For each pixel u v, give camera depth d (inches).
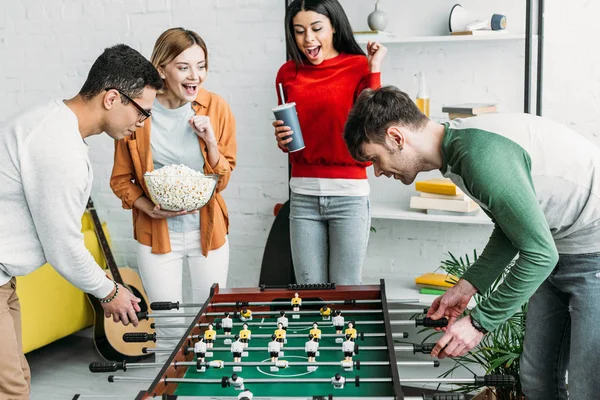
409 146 75.6
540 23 130.0
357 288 94.9
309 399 65.4
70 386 140.9
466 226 146.2
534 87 136.7
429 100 142.5
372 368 77.0
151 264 117.1
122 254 169.0
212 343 81.4
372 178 151.3
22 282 140.3
